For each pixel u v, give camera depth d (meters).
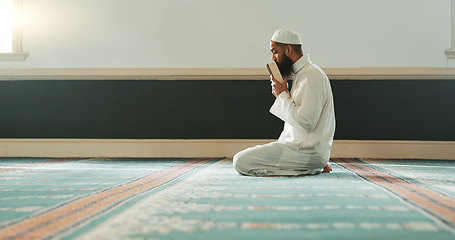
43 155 5.23
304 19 5.06
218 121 5.17
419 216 1.53
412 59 4.99
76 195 2.09
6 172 3.33
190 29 5.14
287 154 2.94
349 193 2.08
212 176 2.96
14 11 5.21
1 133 5.26
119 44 5.19
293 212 1.61
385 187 2.31
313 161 2.96
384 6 5.00
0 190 2.29
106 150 5.21
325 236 1.26
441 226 1.38
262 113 5.14
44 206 1.78
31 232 1.33
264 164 2.97
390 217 1.52
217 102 5.17
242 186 2.37
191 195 2.04
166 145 5.17
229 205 1.76
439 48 4.96
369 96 5.05
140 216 1.55
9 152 5.23
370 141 5.02
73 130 5.25
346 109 5.07
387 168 3.63
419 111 5.01
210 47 5.13
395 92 5.03
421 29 4.98
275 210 1.65
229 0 5.11
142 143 5.19
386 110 5.04
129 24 5.18
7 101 5.26
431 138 5.00
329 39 5.05
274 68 3.01
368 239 1.23
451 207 1.70
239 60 5.11
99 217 1.54
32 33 5.23
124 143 5.20
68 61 5.21
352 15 5.03
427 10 4.97
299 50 3.07
